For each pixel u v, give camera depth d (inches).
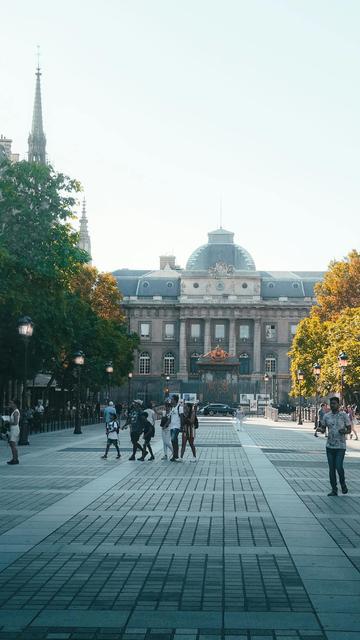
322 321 4690.0
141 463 1387.8
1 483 1050.1
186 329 7298.2
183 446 1466.5
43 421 3004.4
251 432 2775.6
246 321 7293.3
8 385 3506.4
